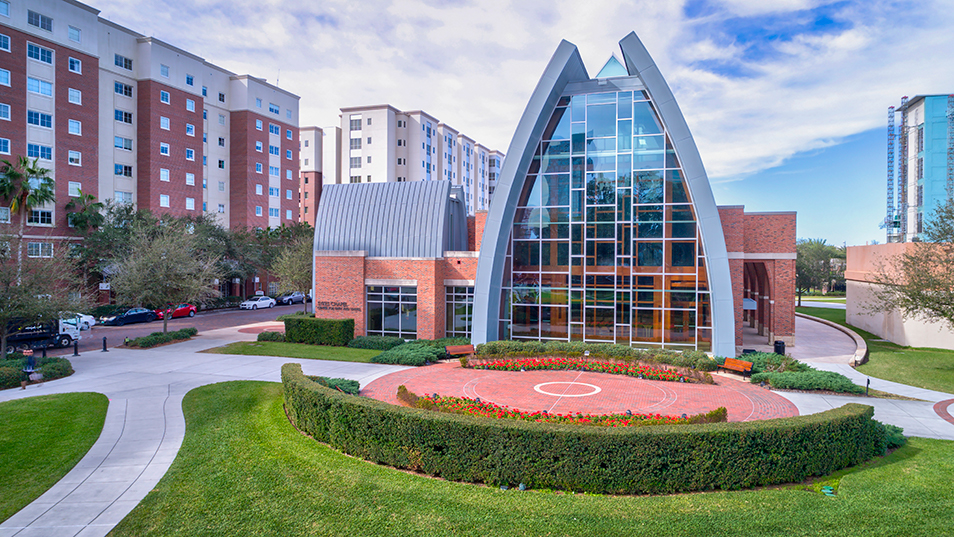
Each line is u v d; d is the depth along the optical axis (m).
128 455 12.30
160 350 28.53
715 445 10.36
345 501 9.55
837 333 35.56
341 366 23.84
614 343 25.97
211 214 58.53
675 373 21.03
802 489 10.38
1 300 21.80
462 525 8.64
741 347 26.42
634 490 10.24
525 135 25.97
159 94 57.03
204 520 8.93
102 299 47.75
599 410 16.44
